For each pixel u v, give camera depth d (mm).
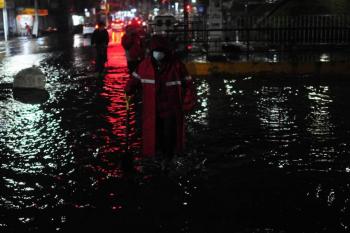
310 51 22297
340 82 15594
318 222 5141
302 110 10953
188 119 10094
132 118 10289
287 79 16562
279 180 6410
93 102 12422
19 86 15508
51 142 8555
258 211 5441
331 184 6238
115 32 46656
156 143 7027
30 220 5352
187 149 7789
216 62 18203
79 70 21031
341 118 10047
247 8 34844
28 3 69625
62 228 5133
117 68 20734
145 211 5508
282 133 8852
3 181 6598
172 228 5051
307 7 26984
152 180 6496
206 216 5332
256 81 16203
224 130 9094
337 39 22312
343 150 7719
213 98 12766
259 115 10461
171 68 6828
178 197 5887
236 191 6047
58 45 42625
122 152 7816
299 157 7391
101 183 6453
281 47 23109
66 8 80188
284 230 4961
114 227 5113
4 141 8695
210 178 6512
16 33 64312
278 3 28125
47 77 18828
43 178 6703
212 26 20500
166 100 6863
